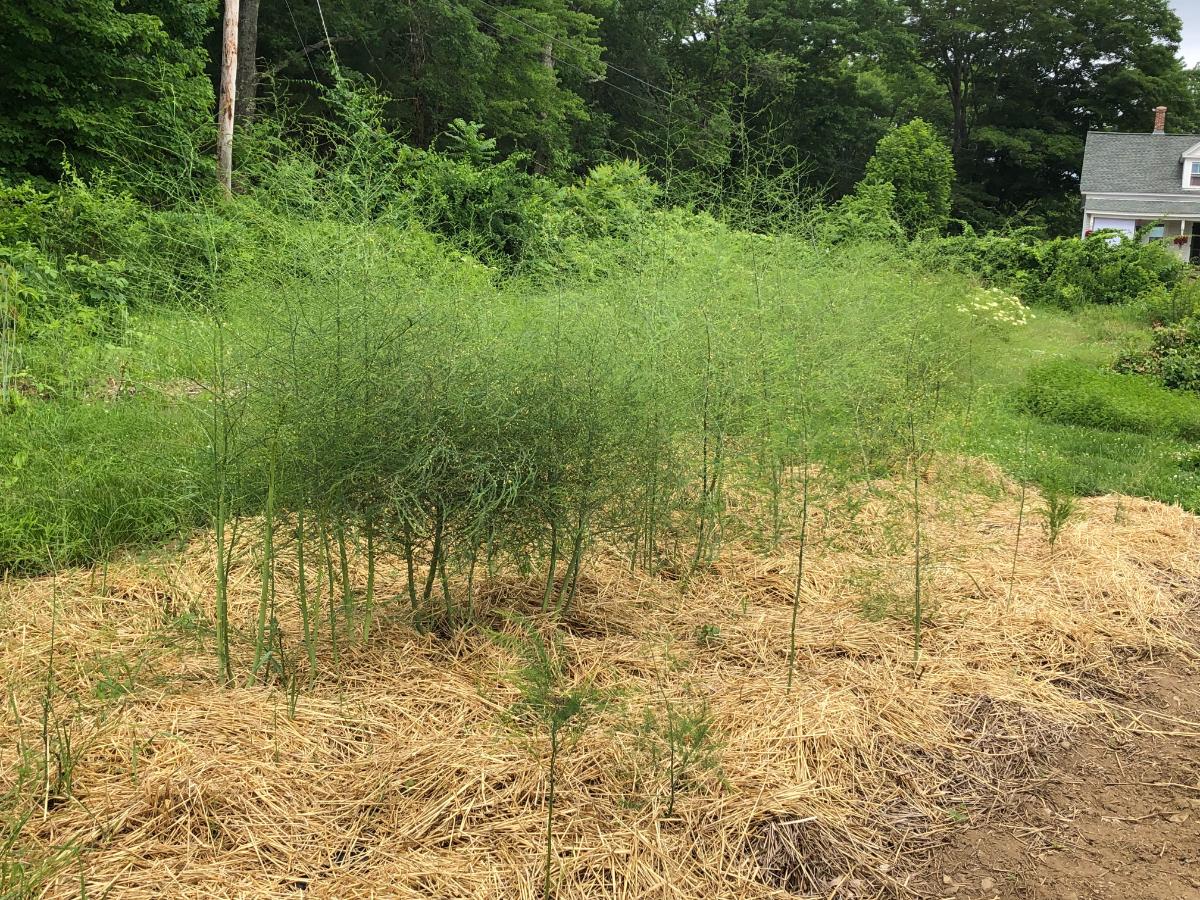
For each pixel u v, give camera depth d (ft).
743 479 13.38
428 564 11.89
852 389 13.32
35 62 34.86
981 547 15.29
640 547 13.75
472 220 16.01
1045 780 9.30
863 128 86.63
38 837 7.00
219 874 6.77
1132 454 23.89
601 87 78.13
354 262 9.88
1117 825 8.63
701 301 13.46
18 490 12.98
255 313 9.69
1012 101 132.16
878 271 18.74
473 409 9.86
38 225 19.93
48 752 7.90
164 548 12.58
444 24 58.23
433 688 9.56
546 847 7.11
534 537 10.93
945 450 16.57
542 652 8.46
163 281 10.57
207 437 10.33
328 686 9.53
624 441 11.27
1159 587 14.38
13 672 9.43
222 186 10.52
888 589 12.71
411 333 9.71
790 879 7.46
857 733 9.36
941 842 8.17
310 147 11.29
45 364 16.16
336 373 9.23
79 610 11.03
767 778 8.43
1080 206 109.91
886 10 99.76
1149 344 40.04
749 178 16.26
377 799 7.74
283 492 9.61
